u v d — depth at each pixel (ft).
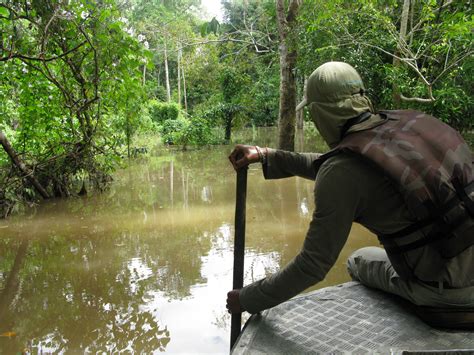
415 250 5.38
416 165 5.09
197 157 39.78
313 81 5.71
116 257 13.61
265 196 21.31
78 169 24.40
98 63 21.79
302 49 30.09
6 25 20.01
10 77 22.74
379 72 26.76
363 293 7.08
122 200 22.45
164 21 69.26
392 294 6.95
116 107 26.05
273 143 49.75
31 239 16.11
